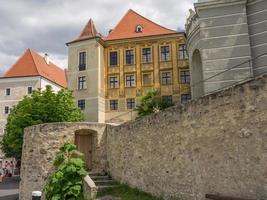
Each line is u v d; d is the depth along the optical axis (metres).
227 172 11.43
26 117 33.53
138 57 47.25
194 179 12.99
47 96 35.31
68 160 12.31
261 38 21.66
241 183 10.87
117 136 20.44
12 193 29.81
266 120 10.33
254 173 10.48
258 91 10.68
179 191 13.89
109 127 22.16
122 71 47.28
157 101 32.16
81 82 46.84
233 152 11.27
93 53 46.75
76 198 11.84
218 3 22.81
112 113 46.47
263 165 10.23
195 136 13.12
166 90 45.66
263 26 21.69
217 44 22.52
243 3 22.45
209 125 12.41
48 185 12.20
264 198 10.09
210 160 12.21
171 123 14.82
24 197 22.41
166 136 15.16
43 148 22.00
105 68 47.81
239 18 22.41
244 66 21.59
